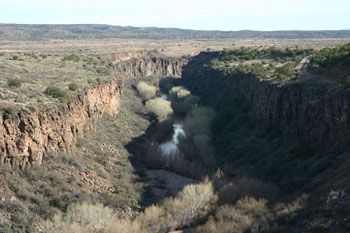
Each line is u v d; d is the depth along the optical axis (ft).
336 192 90.79
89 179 123.95
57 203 100.78
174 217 108.99
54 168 115.85
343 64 184.55
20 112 105.40
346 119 129.29
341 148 129.59
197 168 172.35
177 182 158.61
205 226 98.48
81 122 158.71
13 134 100.73
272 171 152.97
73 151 137.18
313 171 127.24
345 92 132.98
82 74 217.97
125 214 112.57
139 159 181.16
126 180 141.28
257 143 191.52
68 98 144.56
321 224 77.10
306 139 156.04
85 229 87.81
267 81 215.92
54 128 122.93
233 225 93.71
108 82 219.41
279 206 103.35
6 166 98.32
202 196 117.39
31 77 168.66
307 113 157.28
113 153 169.27
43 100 127.44
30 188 99.60
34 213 92.53
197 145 205.67
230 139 218.59
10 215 87.15
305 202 97.86
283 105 181.78
